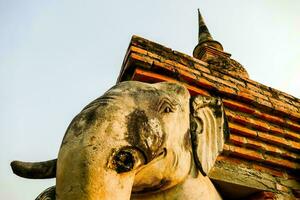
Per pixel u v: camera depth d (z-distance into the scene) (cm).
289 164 361
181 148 219
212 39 639
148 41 348
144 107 195
